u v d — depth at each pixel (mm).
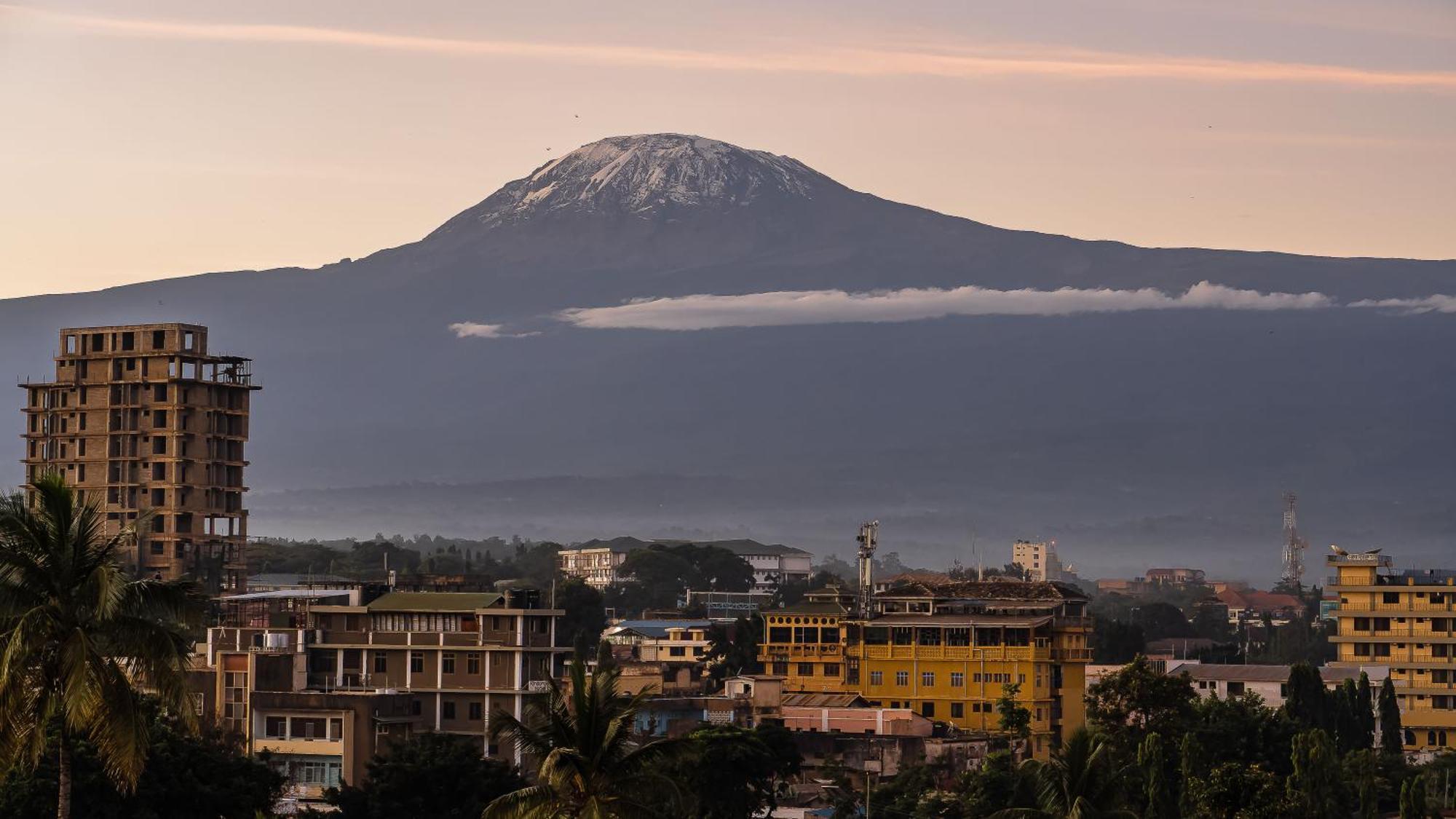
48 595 107000
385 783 171500
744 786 192875
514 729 122062
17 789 140250
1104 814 154000
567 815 117812
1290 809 171625
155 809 148875
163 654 107625
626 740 126688
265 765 170875
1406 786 197375
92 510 109125
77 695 102625
